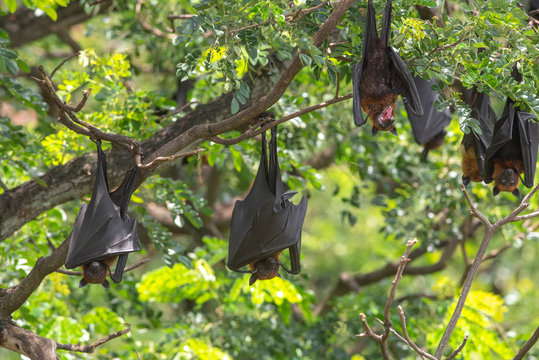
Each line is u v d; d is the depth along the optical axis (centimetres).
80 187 1380
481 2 1012
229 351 1903
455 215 2055
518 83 1026
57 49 2673
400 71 962
